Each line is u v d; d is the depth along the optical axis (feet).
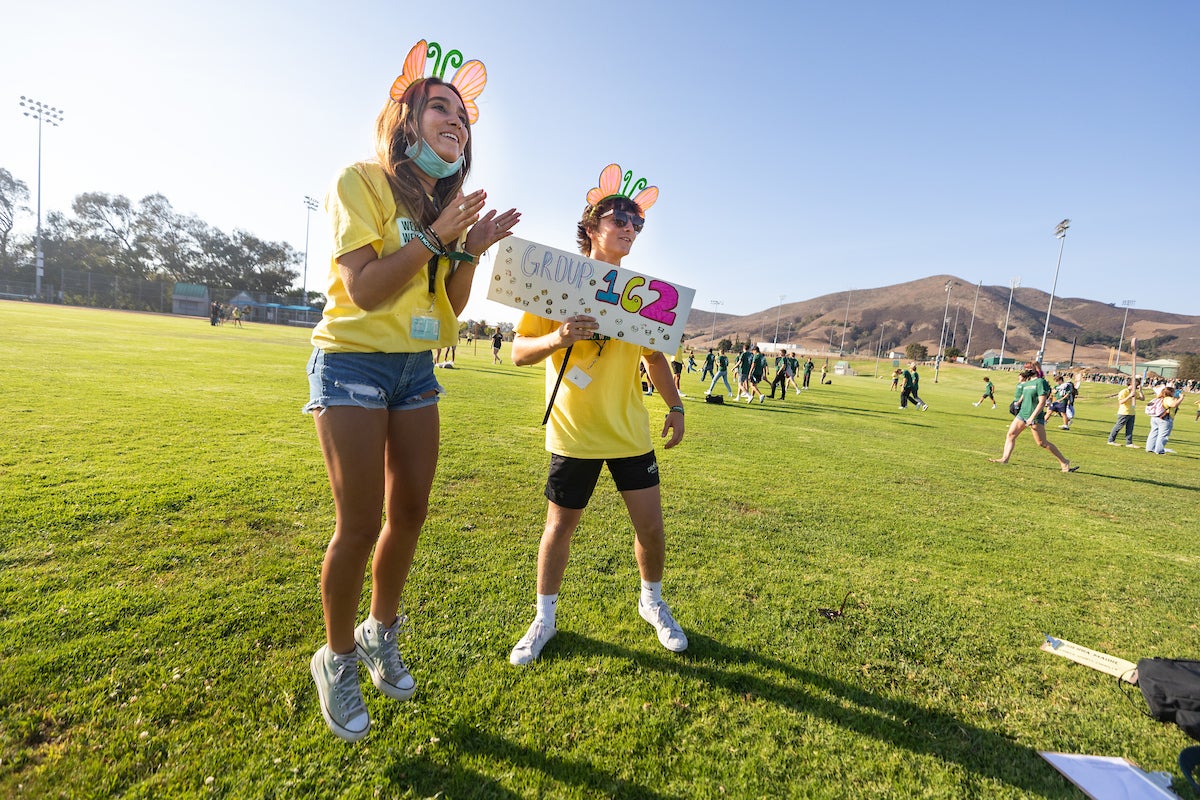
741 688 6.98
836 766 5.77
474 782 5.15
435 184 5.95
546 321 7.86
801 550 12.28
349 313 5.23
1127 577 12.17
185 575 8.63
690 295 7.52
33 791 4.63
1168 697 6.93
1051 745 6.38
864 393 91.66
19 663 6.19
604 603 8.87
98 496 11.71
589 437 7.41
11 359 33.99
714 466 20.93
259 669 6.47
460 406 30.96
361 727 5.36
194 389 28.63
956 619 9.44
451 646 7.32
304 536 10.50
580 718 6.15
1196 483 26.53
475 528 11.82
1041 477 24.62
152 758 5.10
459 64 6.24
